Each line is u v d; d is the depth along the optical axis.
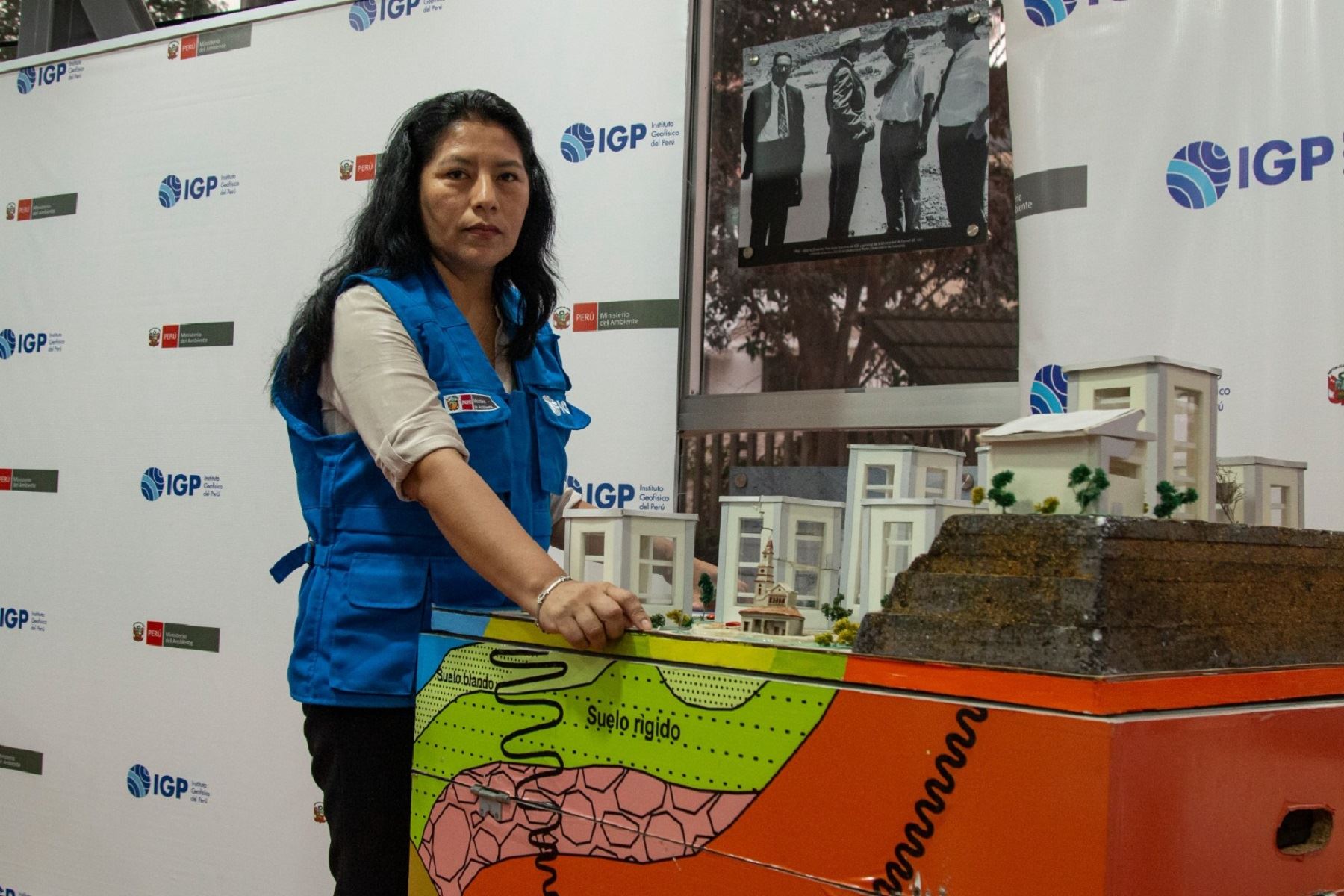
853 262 2.58
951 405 2.09
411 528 1.33
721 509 1.35
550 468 1.48
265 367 2.60
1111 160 1.81
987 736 0.79
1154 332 1.77
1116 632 0.78
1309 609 0.98
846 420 2.18
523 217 1.42
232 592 2.60
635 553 1.37
